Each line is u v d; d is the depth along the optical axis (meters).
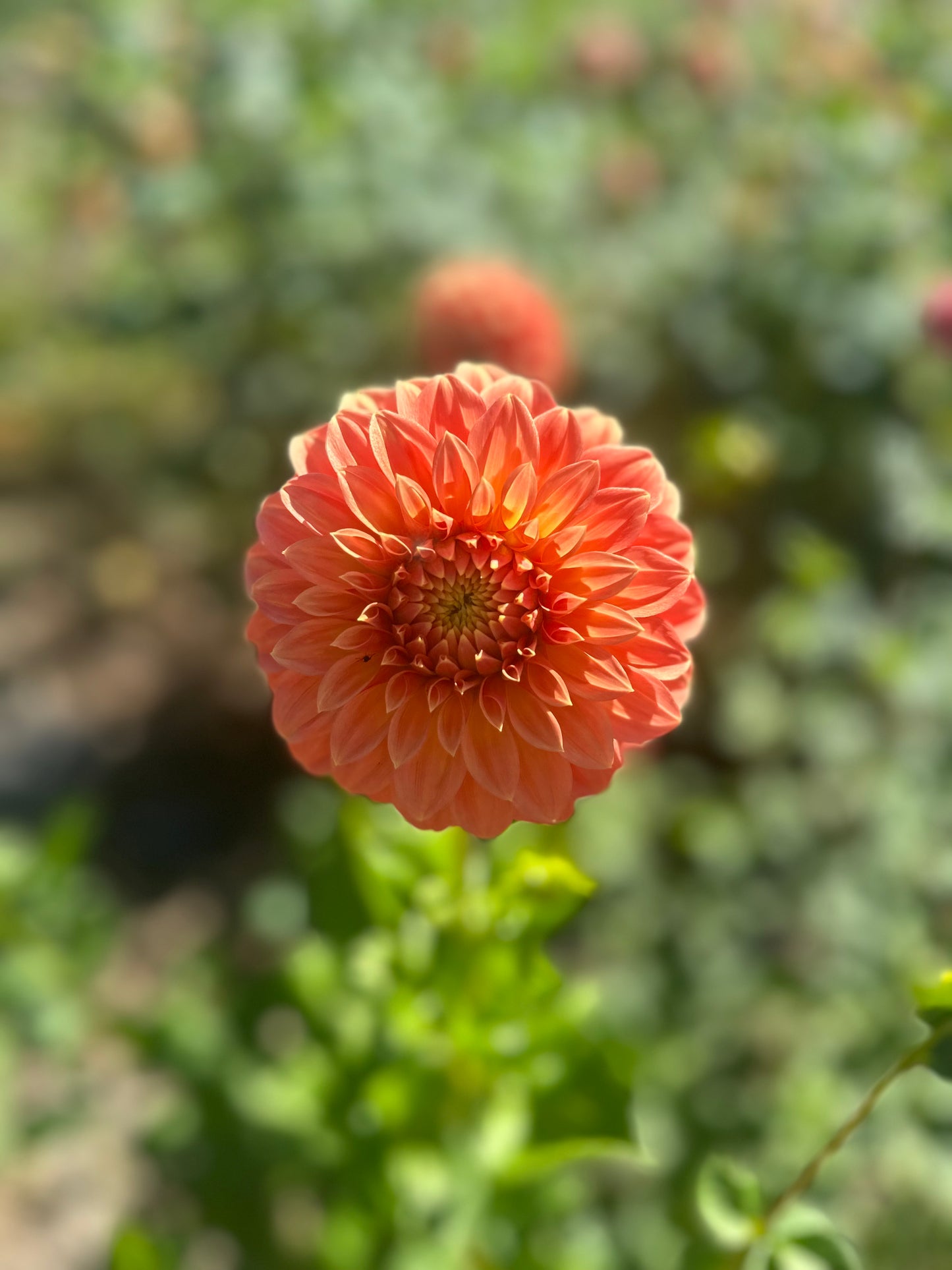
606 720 0.23
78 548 0.97
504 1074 0.32
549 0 0.73
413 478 0.23
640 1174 0.46
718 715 0.67
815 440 0.62
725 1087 0.49
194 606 0.91
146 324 0.70
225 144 0.64
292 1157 0.36
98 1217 0.55
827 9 0.70
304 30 0.63
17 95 0.87
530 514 0.23
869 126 0.59
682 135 0.71
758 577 0.68
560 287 0.65
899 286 0.59
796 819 0.54
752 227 0.66
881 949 0.47
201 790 0.79
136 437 0.93
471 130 0.65
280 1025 0.51
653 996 0.51
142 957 0.67
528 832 0.35
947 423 0.60
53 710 0.84
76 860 0.42
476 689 0.24
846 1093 0.45
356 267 0.65
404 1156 0.34
